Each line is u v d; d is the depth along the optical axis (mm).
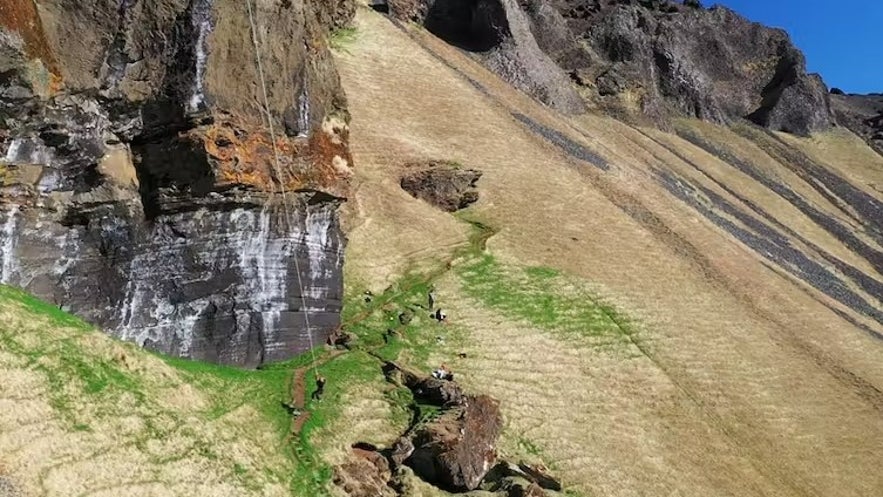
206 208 25359
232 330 26266
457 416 26281
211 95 24531
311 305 29938
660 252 53125
